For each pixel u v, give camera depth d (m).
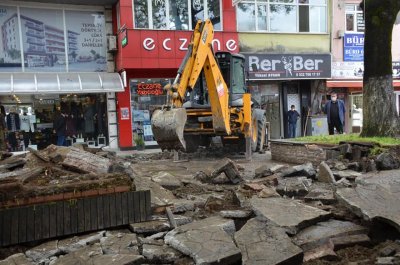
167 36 18.38
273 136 22.25
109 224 5.29
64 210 5.07
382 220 4.92
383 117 11.77
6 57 17.61
